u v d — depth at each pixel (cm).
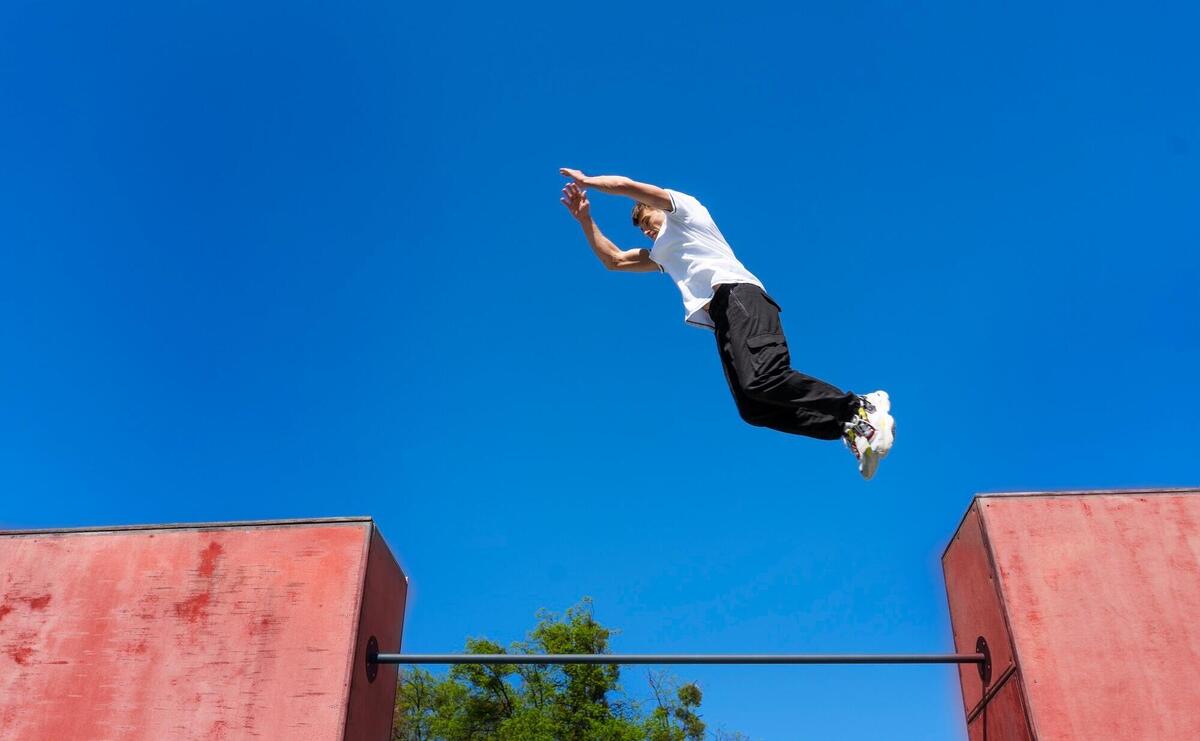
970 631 405
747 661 376
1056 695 338
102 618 367
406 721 1880
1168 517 372
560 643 1834
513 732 1703
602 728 1708
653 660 377
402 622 424
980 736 398
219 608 364
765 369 349
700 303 379
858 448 341
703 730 1830
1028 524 376
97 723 347
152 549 380
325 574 367
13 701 353
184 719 344
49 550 384
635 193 389
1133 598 356
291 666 349
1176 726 330
